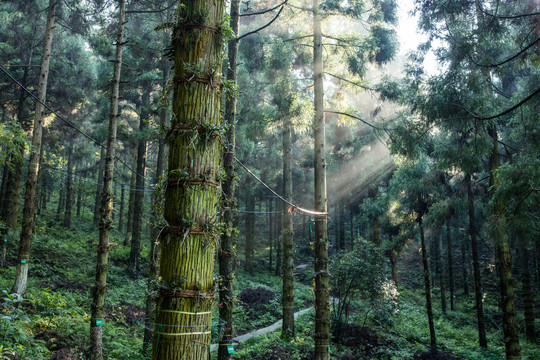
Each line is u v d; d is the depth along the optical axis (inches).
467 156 328.8
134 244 762.8
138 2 465.1
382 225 761.0
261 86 650.2
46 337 323.3
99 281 269.7
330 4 408.8
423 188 535.2
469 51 315.6
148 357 350.3
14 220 669.9
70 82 762.8
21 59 725.9
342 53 470.9
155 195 106.6
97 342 262.1
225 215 275.4
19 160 313.3
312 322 600.7
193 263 99.3
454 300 991.0
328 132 807.7
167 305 96.7
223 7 117.8
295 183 1123.3
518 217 220.8
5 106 763.4
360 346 494.0
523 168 215.5
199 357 95.9
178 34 112.0
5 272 532.4
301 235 1742.1
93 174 1277.1
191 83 108.1
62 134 885.2
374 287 511.8
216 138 109.3
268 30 564.4
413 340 573.6
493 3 309.3
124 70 641.0
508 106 328.8
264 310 697.6
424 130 361.4
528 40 279.7
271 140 951.6
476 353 529.0
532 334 653.9
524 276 683.4
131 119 1005.8
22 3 661.3
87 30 607.5
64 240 836.6
